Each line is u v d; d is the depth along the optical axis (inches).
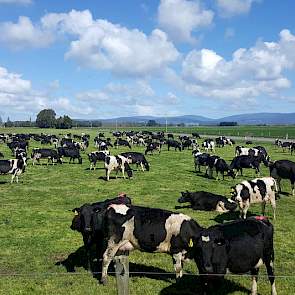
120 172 1556.3
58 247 646.5
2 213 880.3
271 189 812.6
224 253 422.9
